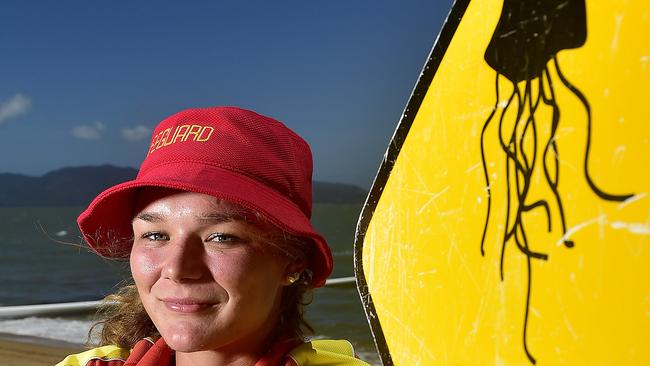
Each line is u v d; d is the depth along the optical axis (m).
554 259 0.62
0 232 90.88
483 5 0.73
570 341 0.61
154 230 1.31
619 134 0.57
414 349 0.83
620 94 0.57
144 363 1.46
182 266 1.25
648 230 0.54
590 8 0.59
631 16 0.56
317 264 1.46
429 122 0.81
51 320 19.47
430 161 0.81
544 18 0.65
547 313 0.63
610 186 0.57
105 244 1.58
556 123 0.63
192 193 1.27
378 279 0.91
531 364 0.65
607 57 0.58
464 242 0.75
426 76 0.82
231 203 1.27
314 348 1.67
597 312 0.58
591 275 0.59
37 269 42.66
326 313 21.08
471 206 0.74
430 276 0.81
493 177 0.71
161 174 1.30
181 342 1.27
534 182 0.65
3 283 35.41
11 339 16.17
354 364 1.52
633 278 0.55
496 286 0.70
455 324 0.76
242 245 1.27
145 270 1.31
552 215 0.63
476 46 0.74
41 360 13.91
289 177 1.36
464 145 0.76
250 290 1.28
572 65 0.61
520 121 0.67
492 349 0.70
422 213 0.82
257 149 1.32
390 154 0.89
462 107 0.76
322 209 189.62
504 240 0.69
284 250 1.35
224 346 1.37
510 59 0.69
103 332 1.71
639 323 0.55
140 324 1.67
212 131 1.33
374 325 0.92
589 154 0.59
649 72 0.55
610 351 0.57
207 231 1.27
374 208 0.93
